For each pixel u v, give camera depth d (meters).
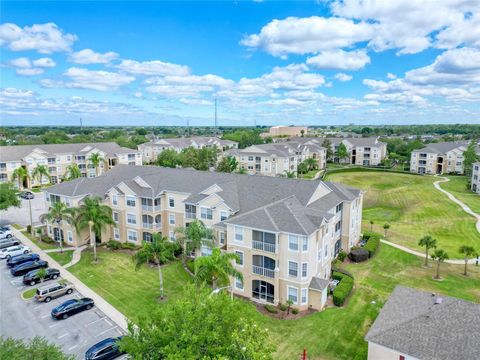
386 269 42.22
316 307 33.16
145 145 147.12
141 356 18.73
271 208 36.41
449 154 117.25
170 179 53.12
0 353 19.00
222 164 97.56
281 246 33.44
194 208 46.31
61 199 52.69
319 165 134.62
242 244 35.75
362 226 61.34
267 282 34.50
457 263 44.28
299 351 26.84
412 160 123.69
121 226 51.16
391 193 86.19
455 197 78.19
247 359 17.75
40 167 89.69
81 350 27.23
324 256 37.44
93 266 43.31
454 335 21.59
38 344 20.72
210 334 18.69
